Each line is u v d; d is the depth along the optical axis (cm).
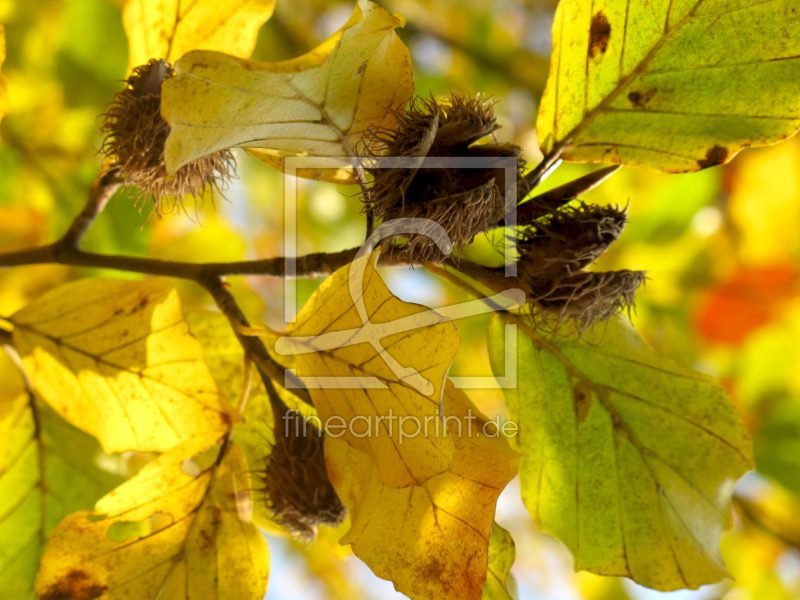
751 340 89
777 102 69
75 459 73
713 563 71
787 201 91
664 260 88
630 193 86
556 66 70
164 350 70
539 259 69
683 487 72
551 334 71
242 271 70
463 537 68
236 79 67
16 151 79
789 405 87
